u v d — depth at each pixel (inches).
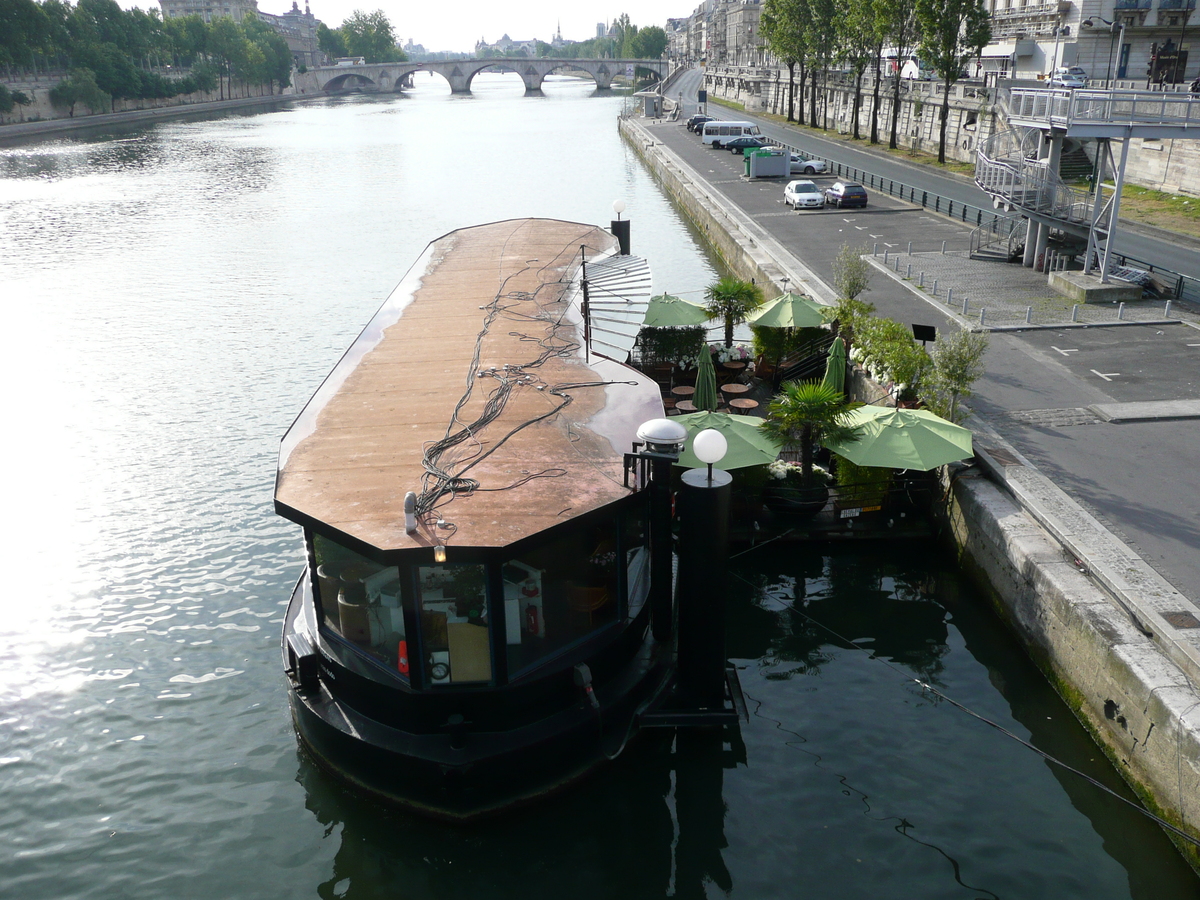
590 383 703.1
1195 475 736.3
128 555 829.2
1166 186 1985.7
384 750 503.5
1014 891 461.7
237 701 632.4
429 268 1121.4
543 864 487.8
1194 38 2696.9
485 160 4062.5
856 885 468.8
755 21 7391.7
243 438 1094.4
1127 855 481.4
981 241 1631.4
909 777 543.2
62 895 477.7
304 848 503.8
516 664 512.1
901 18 2817.4
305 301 1740.9
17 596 763.4
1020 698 611.2
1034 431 834.2
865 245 1688.0
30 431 1126.4
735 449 757.9
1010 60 2965.1
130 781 558.6
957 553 770.2
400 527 493.4
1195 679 500.1
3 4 5413.4
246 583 784.3
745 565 780.0
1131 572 592.7
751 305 1148.5
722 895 465.7
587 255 1187.3
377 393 689.0
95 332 1547.7
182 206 2942.9
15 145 5017.2
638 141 4119.1
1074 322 1152.2
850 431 761.0
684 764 554.6
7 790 552.4
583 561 534.3
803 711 605.3
